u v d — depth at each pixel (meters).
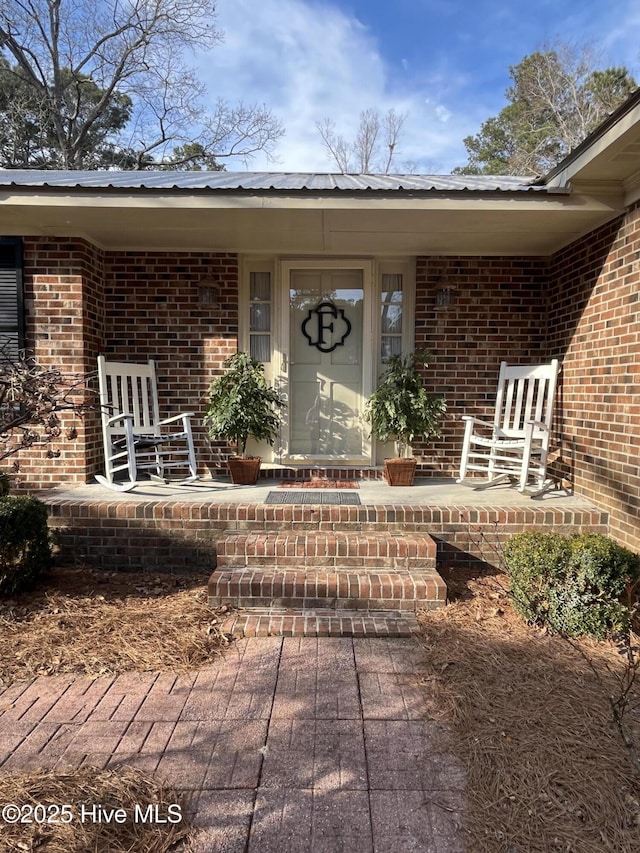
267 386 5.23
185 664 2.71
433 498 4.35
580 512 3.95
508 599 3.45
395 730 2.21
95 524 3.96
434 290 5.25
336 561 3.59
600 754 2.02
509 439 5.27
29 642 2.87
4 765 1.99
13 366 3.02
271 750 2.09
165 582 3.77
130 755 2.05
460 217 4.09
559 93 18.38
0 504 3.46
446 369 5.30
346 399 5.60
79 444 4.75
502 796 1.84
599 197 3.80
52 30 14.74
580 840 1.67
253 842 1.67
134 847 1.63
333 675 2.62
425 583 3.29
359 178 5.42
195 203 3.88
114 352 5.24
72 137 15.51
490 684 2.49
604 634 2.92
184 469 5.34
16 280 4.67
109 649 2.82
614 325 3.93
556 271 4.99
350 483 5.03
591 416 4.26
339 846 1.66
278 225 4.36
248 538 3.71
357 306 5.53
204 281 5.11
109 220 4.28
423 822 1.74
